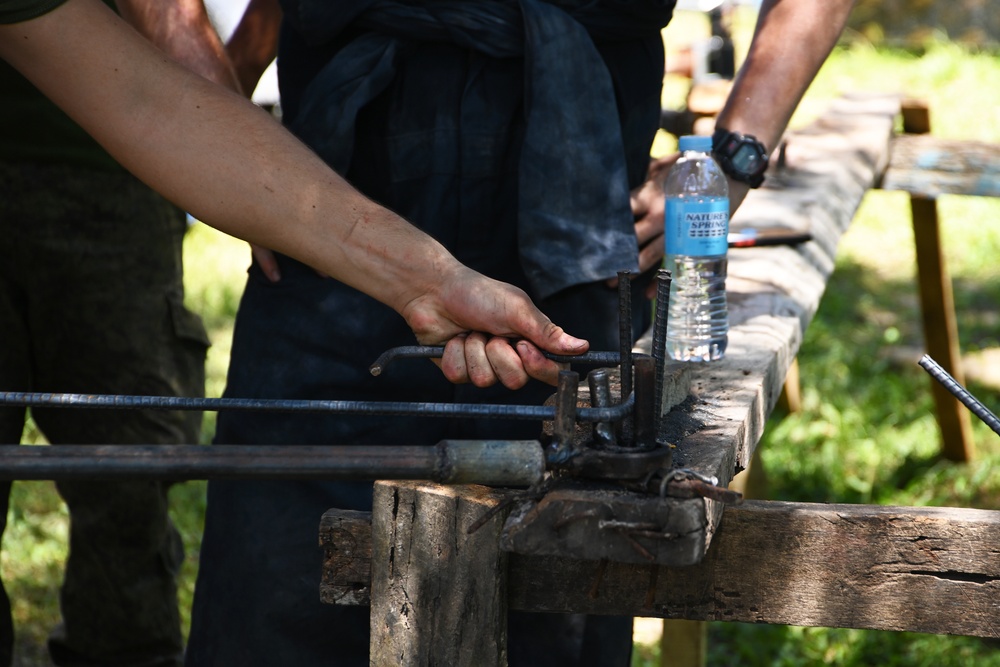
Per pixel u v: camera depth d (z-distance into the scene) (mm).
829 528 2064
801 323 3309
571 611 2158
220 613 2898
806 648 4879
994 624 2027
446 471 1735
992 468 6312
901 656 4820
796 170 4930
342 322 2844
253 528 2850
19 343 3691
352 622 2836
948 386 2096
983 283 9078
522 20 2736
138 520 3887
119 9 3156
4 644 3514
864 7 16906
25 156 3562
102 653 4055
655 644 4984
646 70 3012
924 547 2037
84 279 3684
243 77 3684
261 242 2363
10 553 5520
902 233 10367
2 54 2275
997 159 5656
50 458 1665
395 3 2770
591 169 2748
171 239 3902
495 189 2803
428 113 2793
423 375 2850
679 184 2988
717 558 2109
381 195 2875
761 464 5262
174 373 3930
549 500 1828
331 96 2773
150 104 2295
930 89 14164
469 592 2096
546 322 2195
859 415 6848
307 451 1723
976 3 16688
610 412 1869
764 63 3166
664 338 1941
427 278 2279
